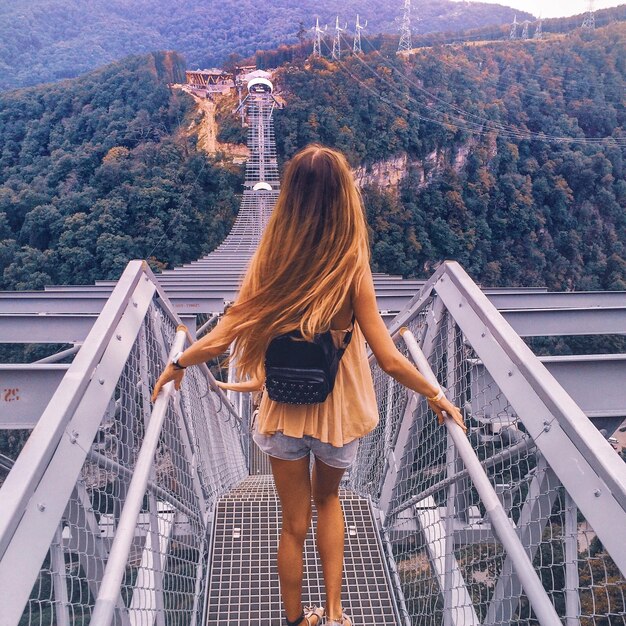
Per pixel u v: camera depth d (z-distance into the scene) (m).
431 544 2.95
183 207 68.06
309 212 1.75
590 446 1.42
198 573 3.12
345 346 1.90
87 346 1.97
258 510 3.70
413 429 3.16
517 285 88.00
